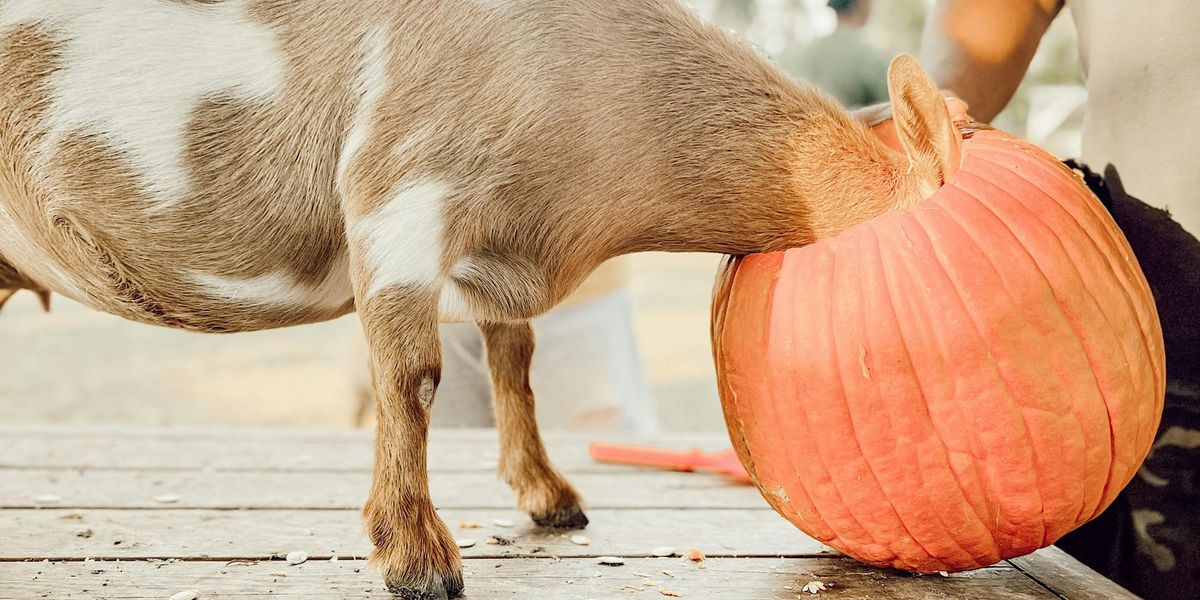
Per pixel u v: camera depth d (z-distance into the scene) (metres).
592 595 2.02
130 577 2.07
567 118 1.95
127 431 3.39
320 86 2.00
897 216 1.96
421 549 1.96
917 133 1.97
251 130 2.02
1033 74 10.59
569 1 1.99
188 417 6.59
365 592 2.00
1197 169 2.24
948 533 1.96
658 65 2.02
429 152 1.93
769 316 2.00
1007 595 2.08
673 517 2.57
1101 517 2.51
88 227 2.10
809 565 2.22
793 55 5.63
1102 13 2.41
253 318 2.23
